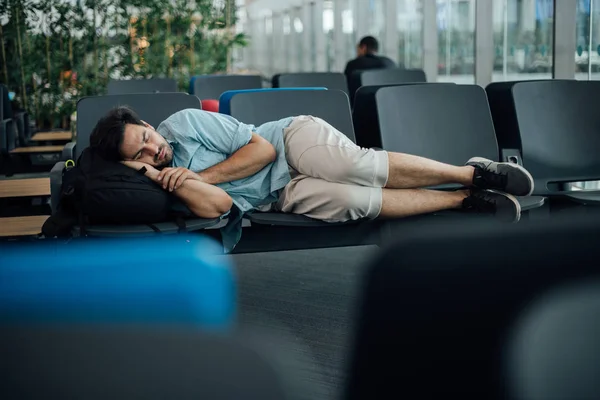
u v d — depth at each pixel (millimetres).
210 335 441
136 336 439
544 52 6316
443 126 3646
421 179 3070
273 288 3764
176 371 440
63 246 481
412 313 431
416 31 9711
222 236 3131
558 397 448
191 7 8844
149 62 8703
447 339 438
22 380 436
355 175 3004
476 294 431
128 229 2836
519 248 425
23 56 8414
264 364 436
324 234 3377
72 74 8531
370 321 435
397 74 6488
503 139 3840
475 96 3705
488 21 7605
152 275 441
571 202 3592
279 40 18625
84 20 8469
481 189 3113
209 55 8922
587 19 5641
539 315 435
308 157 3057
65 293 436
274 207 3201
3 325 431
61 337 436
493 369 442
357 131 3811
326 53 14125
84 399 438
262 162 3066
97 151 2936
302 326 3129
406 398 451
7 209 4215
